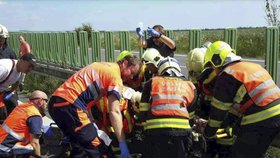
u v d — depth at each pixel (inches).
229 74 163.2
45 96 202.8
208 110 199.8
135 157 201.0
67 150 204.7
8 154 190.7
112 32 372.5
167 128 165.5
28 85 514.9
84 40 444.8
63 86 180.5
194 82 203.0
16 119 193.6
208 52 177.0
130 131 203.6
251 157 165.3
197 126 188.1
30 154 192.9
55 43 531.5
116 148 200.5
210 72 186.4
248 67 164.1
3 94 237.1
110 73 177.9
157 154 168.9
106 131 203.5
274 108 159.9
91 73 178.5
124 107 202.1
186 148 169.5
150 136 170.2
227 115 180.9
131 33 346.6
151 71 201.8
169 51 247.0
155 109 169.0
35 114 194.5
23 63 225.9
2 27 266.7
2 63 225.8
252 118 162.6
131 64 182.7
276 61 231.9
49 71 518.0
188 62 202.7
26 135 193.9
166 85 171.6
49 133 249.6
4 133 193.2
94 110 203.9
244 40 251.6
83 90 176.7
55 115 178.5
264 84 161.3
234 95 163.8
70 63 484.7
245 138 164.7
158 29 246.5
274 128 160.2
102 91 177.9
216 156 190.5
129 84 212.4
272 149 213.8
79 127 176.6
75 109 175.6
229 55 169.5
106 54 387.9
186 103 171.0
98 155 180.4
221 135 180.1
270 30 233.1
